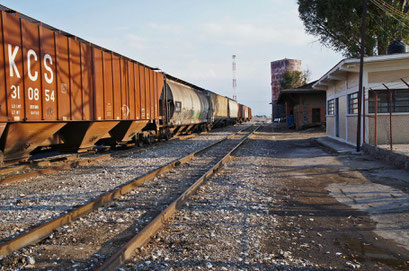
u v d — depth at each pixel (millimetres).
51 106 8953
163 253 3932
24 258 3760
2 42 7348
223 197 6559
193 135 25672
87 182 8117
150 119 16453
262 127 43656
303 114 32969
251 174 9156
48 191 7164
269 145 18203
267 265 3637
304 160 11734
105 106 11766
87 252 4020
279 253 3959
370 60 12516
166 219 5082
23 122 8242
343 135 16422
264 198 6488
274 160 12070
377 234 4500
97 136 12234
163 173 9305
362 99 13133
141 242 4145
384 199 6121
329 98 20188
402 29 23469
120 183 8023
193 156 12867
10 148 8484
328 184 7684
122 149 15586
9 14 7551
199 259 3787
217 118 36719
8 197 6652
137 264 3625
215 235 4539
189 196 6488
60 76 9320
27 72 8086
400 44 14047
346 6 24281
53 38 9047
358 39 26359
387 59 12398
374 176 8227
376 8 24203
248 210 5703
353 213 5449
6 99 7469
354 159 11141
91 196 6734
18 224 5043
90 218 5266
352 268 3547
